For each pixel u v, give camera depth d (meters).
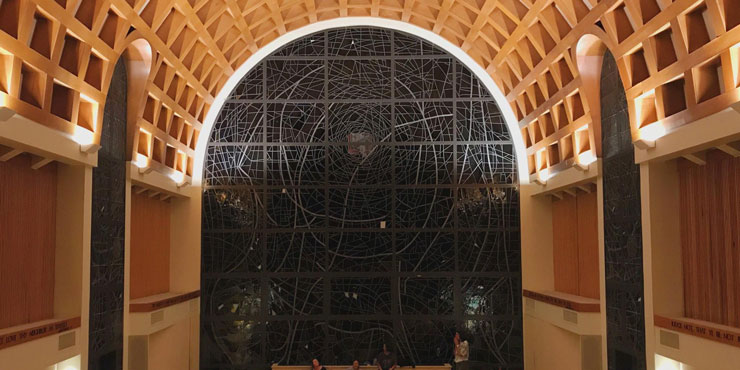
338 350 21.53
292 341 21.55
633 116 13.73
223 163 21.97
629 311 14.53
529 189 21.86
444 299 21.78
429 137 22.11
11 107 10.41
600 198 16.16
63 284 13.30
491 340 21.62
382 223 21.94
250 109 22.08
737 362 10.69
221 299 21.62
